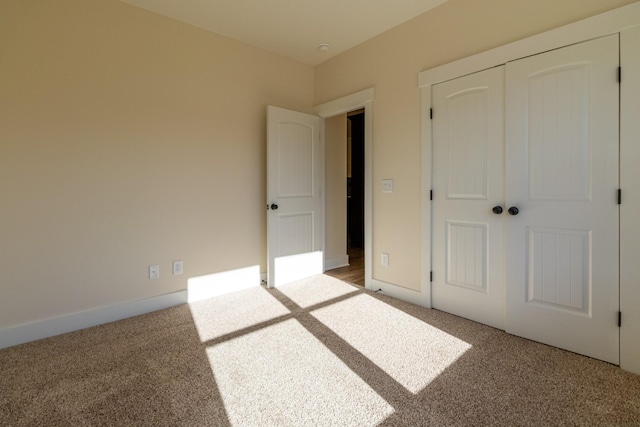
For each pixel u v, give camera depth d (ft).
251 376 5.50
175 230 8.88
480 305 7.59
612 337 5.75
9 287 6.64
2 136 6.48
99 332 7.24
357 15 8.57
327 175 12.82
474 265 7.66
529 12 6.61
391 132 9.37
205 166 9.39
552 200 6.35
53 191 7.07
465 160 7.72
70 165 7.25
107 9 7.66
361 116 17.76
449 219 8.11
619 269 5.64
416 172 8.77
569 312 6.23
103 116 7.65
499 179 7.13
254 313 8.31
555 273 6.37
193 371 5.66
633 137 5.43
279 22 8.93
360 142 17.95
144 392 5.08
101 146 7.64
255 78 10.43
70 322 7.31
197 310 8.54
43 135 6.91
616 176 5.63
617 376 5.40
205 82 9.34
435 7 8.20
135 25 8.07
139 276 8.30
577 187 6.05
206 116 9.38
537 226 6.57
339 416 4.53
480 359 5.99
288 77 11.30
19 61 6.62
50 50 6.95
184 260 9.07
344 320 7.83
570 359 5.96
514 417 4.46
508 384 5.21
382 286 9.86
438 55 8.20
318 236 11.91
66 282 7.27
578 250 6.09
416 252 8.88
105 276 7.79
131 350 6.41
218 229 9.73
